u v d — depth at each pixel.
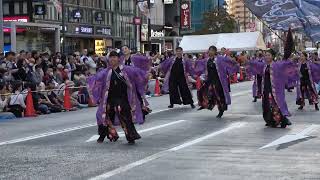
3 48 24.84
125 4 55.81
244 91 26.70
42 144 10.63
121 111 10.27
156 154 9.28
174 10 70.56
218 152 9.45
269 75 12.73
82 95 20.27
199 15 79.56
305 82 17.61
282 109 12.65
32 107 17.12
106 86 10.21
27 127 13.77
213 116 15.45
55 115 17.20
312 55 20.34
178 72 17.92
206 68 15.42
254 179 7.27
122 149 9.84
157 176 7.52
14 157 9.15
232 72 15.30
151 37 61.66
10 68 18.23
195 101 20.69
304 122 13.98
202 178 7.36
